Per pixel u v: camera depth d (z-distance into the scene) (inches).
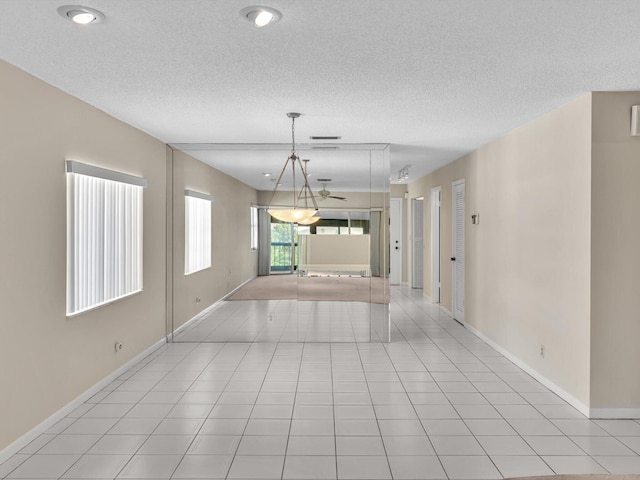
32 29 104.2
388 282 248.1
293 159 241.8
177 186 244.5
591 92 151.2
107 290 180.4
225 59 123.0
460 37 108.6
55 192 146.0
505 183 221.6
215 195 267.7
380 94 155.8
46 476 115.0
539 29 104.1
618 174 151.2
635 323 151.9
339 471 117.9
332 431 140.8
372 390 175.9
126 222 196.7
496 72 133.4
